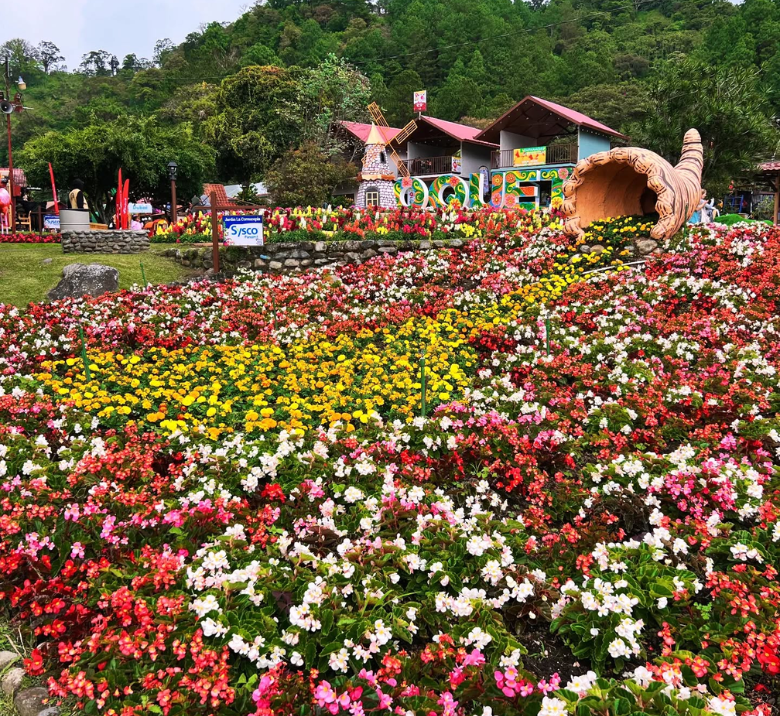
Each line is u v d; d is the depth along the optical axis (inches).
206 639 114.4
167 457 190.5
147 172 1391.5
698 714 92.2
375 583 124.0
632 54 2847.0
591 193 547.8
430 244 597.9
